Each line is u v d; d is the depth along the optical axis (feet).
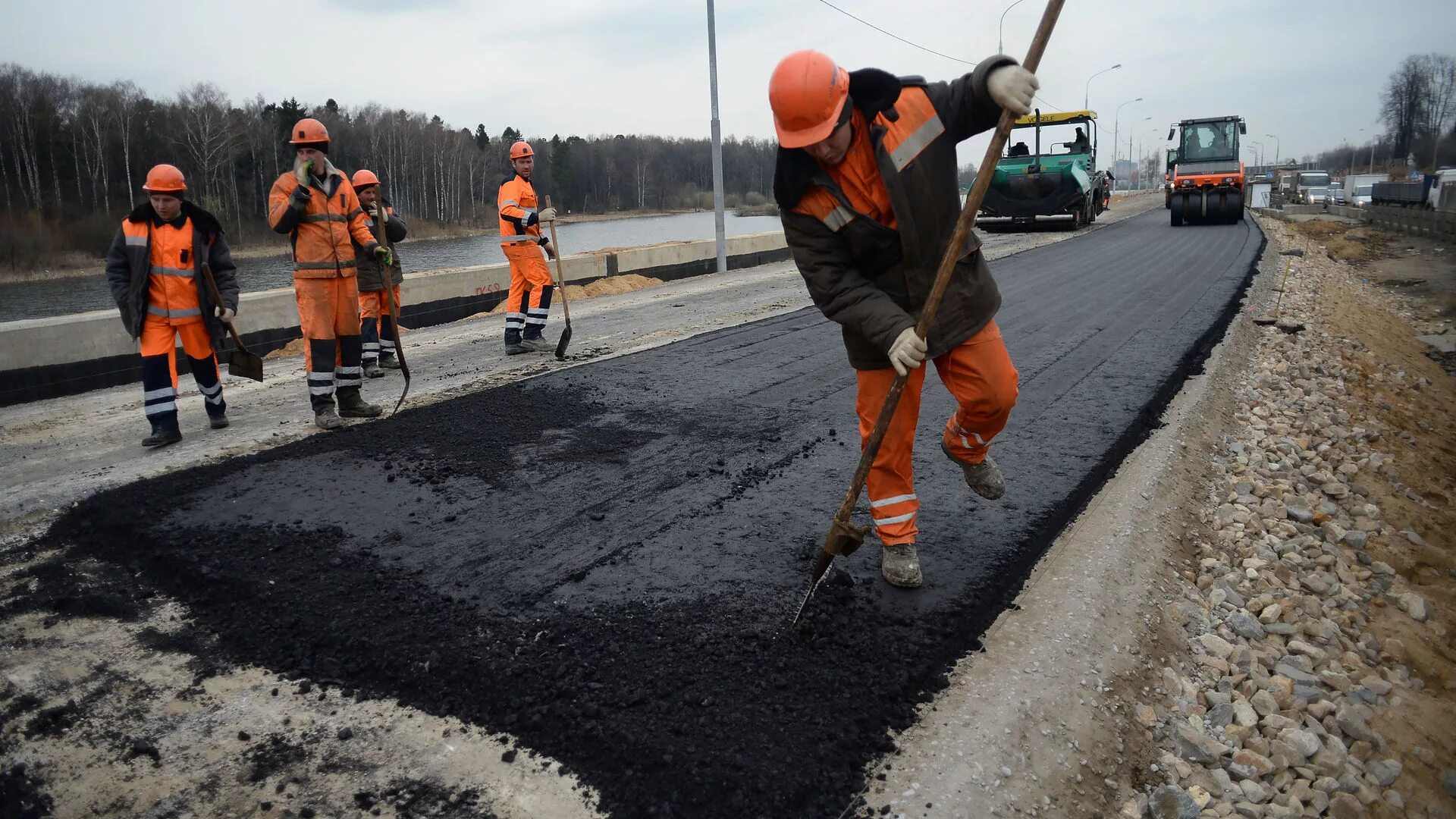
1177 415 19.93
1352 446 23.38
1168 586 12.75
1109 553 12.71
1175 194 83.97
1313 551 16.42
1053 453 16.56
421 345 30.04
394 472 15.74
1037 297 36.99
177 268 17.88
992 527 13.12
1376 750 11.07
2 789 8.06
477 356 27.25
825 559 10.15
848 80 9.20
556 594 11.21
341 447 17.21
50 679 9.77
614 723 8.61
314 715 9.08
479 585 11.47
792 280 49.08
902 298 10.12
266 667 9.91
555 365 25.03
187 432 19.17
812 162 9.49
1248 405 23.25
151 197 17.56
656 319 33.94
